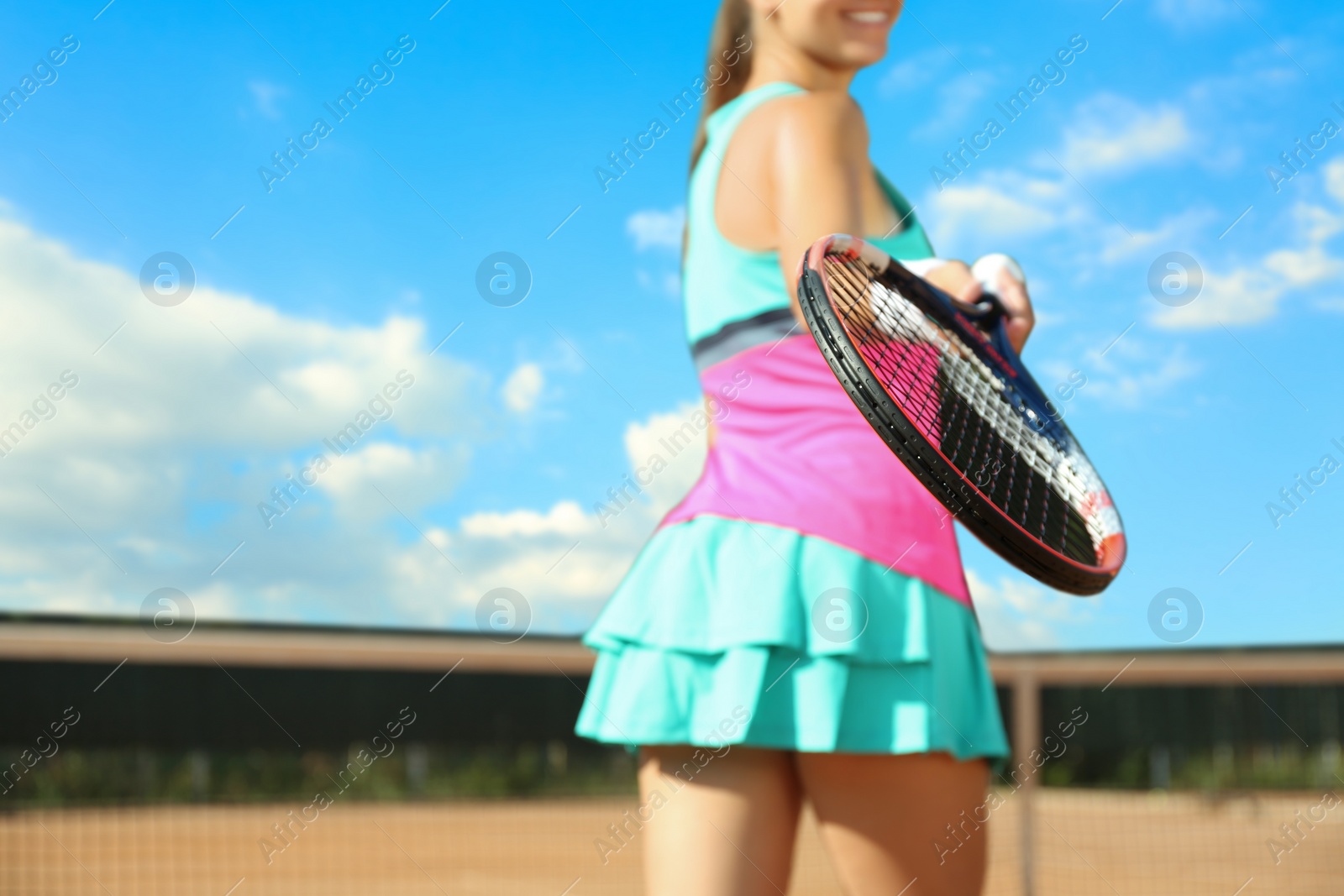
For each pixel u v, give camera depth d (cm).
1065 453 254
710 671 195
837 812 195
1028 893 526
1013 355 247
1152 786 1291
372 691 1167
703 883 193
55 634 461
